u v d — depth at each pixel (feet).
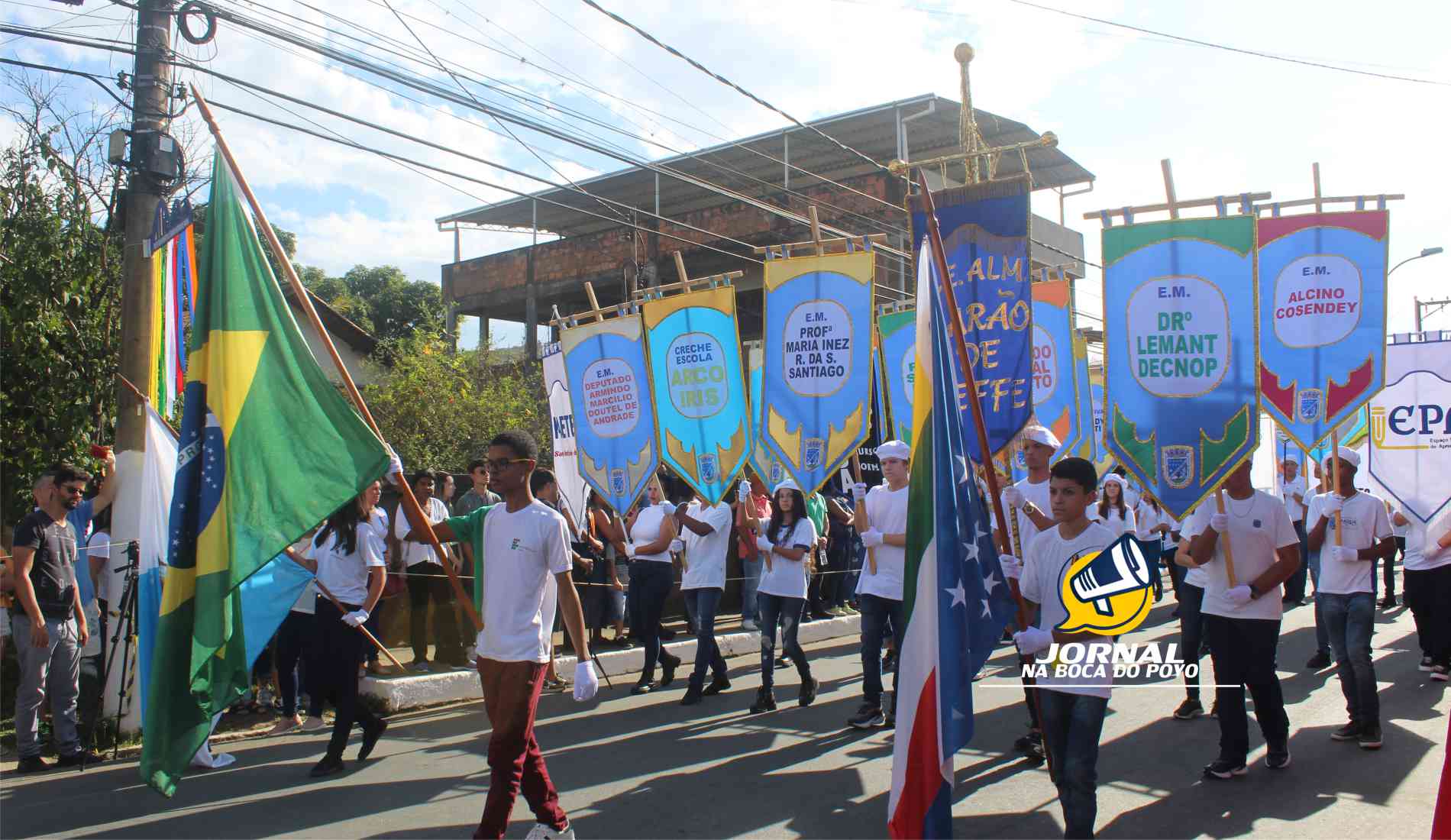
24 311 32.22
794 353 29.01
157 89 26.99
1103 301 22.53
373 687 28.89
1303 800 19.20
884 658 34.91
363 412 18.12
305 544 25.07
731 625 43.47
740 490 30.40
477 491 34.24
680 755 23.35
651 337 32.76
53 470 22.97
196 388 19.42
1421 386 30.04
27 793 20.63
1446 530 29.71
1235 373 21.43
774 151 85.71
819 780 21.21
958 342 17.67
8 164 34.83
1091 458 40.88
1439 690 28.68
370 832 18.24
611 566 37.11
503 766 15.97
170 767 18.52
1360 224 24.11
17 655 22.59
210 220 19.85
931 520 16.15
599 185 92.48
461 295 101.45
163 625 18.71
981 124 80.84
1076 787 15.51
